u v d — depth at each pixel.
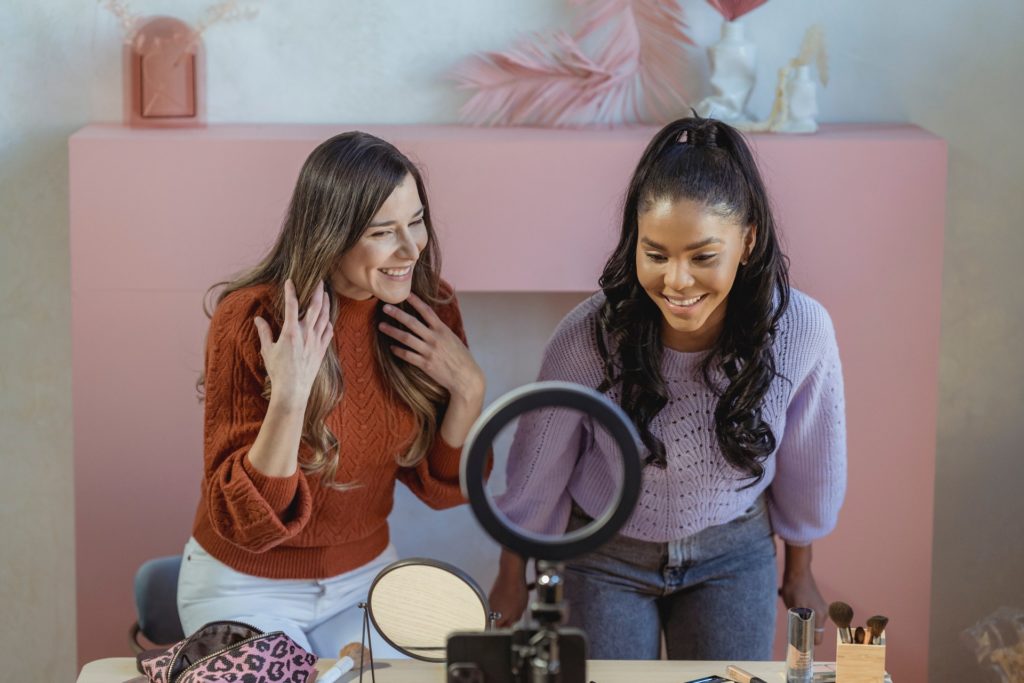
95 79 2.41
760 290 1.63
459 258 2.26
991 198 2.47
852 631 1.44
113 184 2.23
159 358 2.29
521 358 2.59
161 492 2.34
